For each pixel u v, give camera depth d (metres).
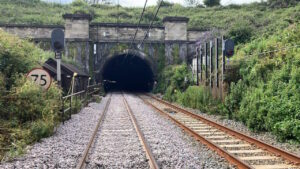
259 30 25.67
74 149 8.66
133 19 46.72
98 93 31.77
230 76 16.34
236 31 25.66
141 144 9.19
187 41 35.75
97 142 9.56
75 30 33.19
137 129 11.41
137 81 52.72
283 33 17.39
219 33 29.59
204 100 18.36
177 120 13.51
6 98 10.95
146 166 7.00
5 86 11.73
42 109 11.41
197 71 22.16
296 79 11.62
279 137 9.96
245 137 9.72
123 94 38.00
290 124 9.77
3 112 10.66
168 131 11.52
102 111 18.09
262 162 7.32
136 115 16.33
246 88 14.43
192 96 20.31
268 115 11.02
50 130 10.51
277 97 11.67
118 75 52.44
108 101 25.30
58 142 9.54
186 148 8.79
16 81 11.71
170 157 7.74
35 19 41.91
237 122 13.45
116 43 34.72
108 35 34.53
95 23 34.22
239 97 14.41
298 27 16.83
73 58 33.06
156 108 19.06
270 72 14.05
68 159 7.57
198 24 43.41
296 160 7.09
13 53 12.57
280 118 10.62
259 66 14.48
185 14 50.38
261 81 13.73
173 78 27.23
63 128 11.94
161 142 9.48
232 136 10.48
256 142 8.99
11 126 10.17
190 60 35.03
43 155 7.95
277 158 7.60
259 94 12.67
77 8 50.84
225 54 16.67
